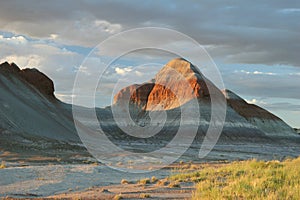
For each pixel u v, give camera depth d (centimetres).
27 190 1950
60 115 9456
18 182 2200
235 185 1577
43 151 5259
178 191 1733
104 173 2661
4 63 10412
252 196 1362
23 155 4597
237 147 10812
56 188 2030
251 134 14362
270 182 1602
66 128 8400
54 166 2909
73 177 2422
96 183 2230
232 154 7094
